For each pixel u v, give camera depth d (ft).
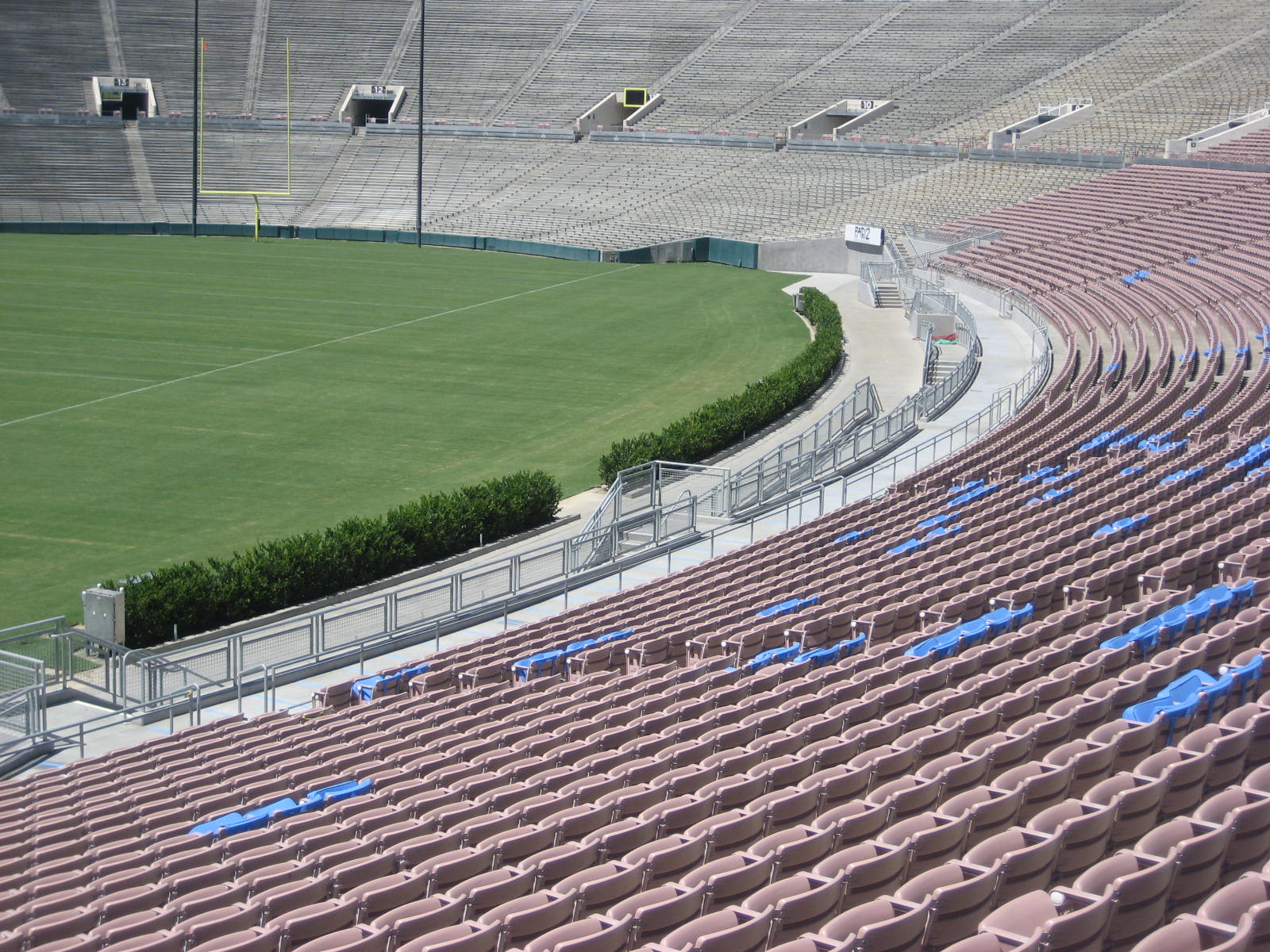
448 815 44.27
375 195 315.17
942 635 59.47
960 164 272.92
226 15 355.15
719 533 104.53
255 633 75.92
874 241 245.86
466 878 38.78
